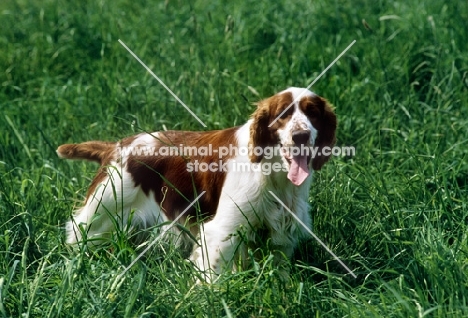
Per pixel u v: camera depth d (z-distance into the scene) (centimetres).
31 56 1333
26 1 1634
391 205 786
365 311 630
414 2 1350
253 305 654
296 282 686
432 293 674
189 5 1400
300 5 1403
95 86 1159
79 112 1112
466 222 793
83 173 915
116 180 800
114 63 1252
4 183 877
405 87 1086
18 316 643
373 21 1307
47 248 773
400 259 744
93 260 746
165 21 1400
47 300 655
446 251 688
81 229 706
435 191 817
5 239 723
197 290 661
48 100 1151
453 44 1146
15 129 995
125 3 1527
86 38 1369
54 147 1014
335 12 1341
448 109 1034
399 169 914
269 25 1333
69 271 638
